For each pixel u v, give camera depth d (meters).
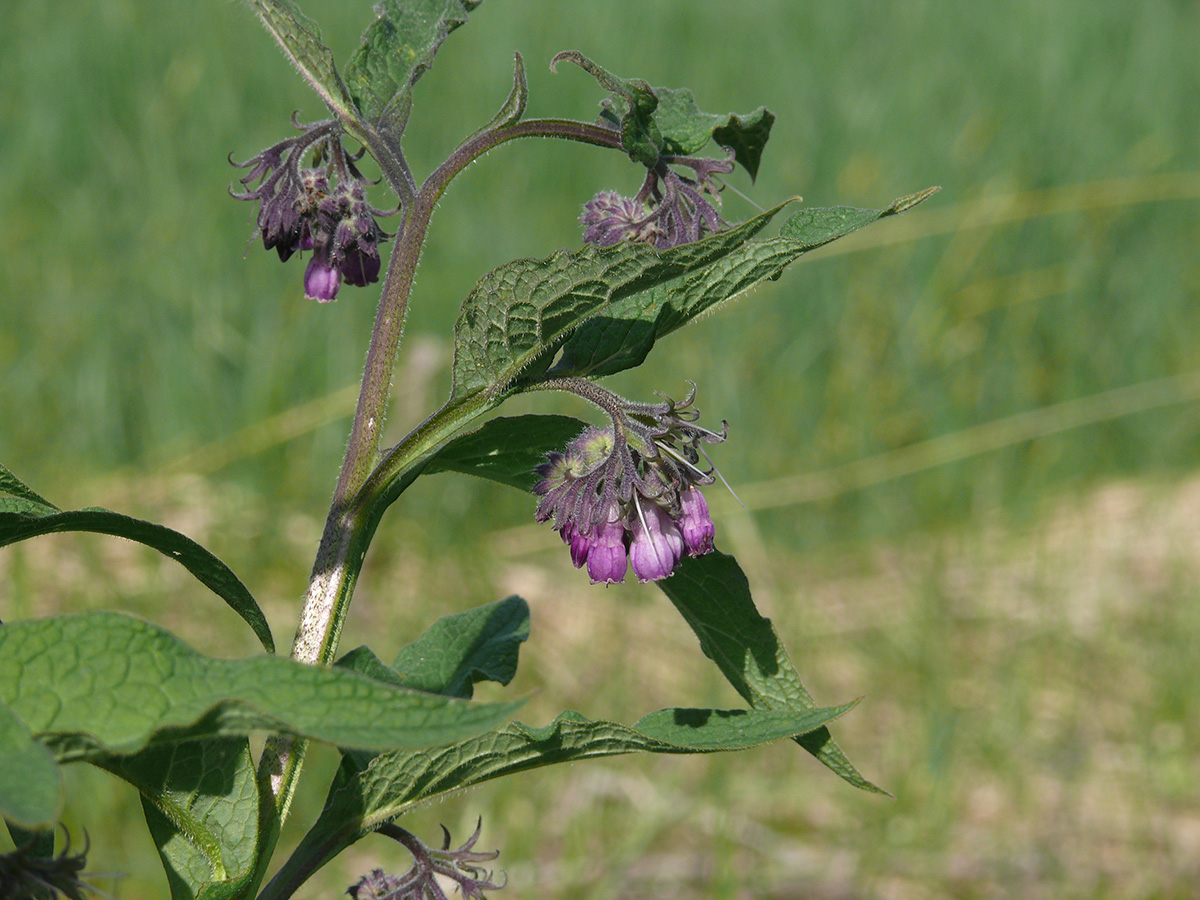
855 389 8.86
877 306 9.23
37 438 7.57
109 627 1.46
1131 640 6.91
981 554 7.77
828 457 8.52
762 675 2.63
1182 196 10.20
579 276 2.17
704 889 5.28
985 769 6.13
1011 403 9.17
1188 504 8.52
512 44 10.73
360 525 2.37
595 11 11.31
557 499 2.41
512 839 5.22
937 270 9.49
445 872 2.57
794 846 5.59
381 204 4.71
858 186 9.93
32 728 1.38
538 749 2.22
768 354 9.02
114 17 9.98
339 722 1.38
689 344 8.83
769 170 10.18
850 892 5.32
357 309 8.49
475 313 2.24
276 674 1.42
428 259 9.05
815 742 2.57
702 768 5.97
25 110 9.64
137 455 7.92
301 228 2.43
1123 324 9.82
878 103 10.62
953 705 6.36
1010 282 9.54
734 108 10.80
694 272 2.41
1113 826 5.73
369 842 5.33
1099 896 5.26
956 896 5.30
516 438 2.54
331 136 2.46
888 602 7.36
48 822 1.13
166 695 1.42
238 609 2.29
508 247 9.25
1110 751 6.21
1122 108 11.49
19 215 8.86
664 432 2.39
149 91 9.52
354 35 10.84
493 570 7.18
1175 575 7.28
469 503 7.79
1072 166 10.74
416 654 2.92
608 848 5.38
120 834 4.95
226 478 7.65
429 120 10.11
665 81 10.94
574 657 6.64
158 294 8.42
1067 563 7.74
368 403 2.38
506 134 2.49
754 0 11.80
